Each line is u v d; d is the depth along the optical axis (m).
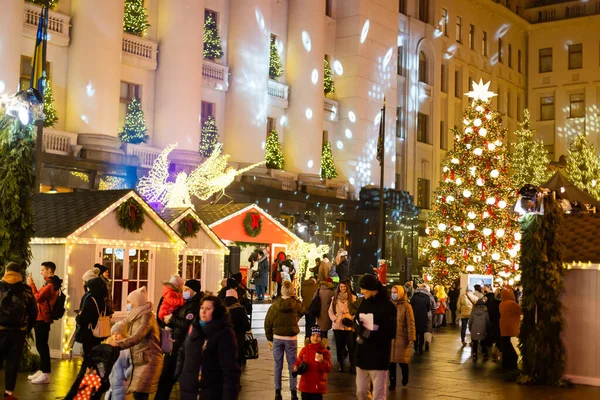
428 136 49.50
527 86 61.47
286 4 39.28
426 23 49.00
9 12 24.95
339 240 39.97
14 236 14.19
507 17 58.97
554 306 14.36
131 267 18.14
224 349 7.43
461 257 31.75
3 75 24.70
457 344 22.61
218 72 34.41
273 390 13.15
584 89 59.12
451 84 51.84
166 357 10.29
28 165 14.35
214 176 31.42
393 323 9.59
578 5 60.12
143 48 30.94
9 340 10.89
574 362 14.41
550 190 14.60
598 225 14.73
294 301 12.20
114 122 28.42
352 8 41.97
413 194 47.25
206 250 21.38
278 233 28.69
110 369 8.88
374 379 9.47
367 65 42.34
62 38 27.58
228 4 35.62
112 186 27.72
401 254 41.34
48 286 13.18
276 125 38.28
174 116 31.25
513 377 15.12
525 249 14.55
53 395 11.70
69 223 17.14
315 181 38.19
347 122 41.72
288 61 39.03
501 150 32.09
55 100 27.48
